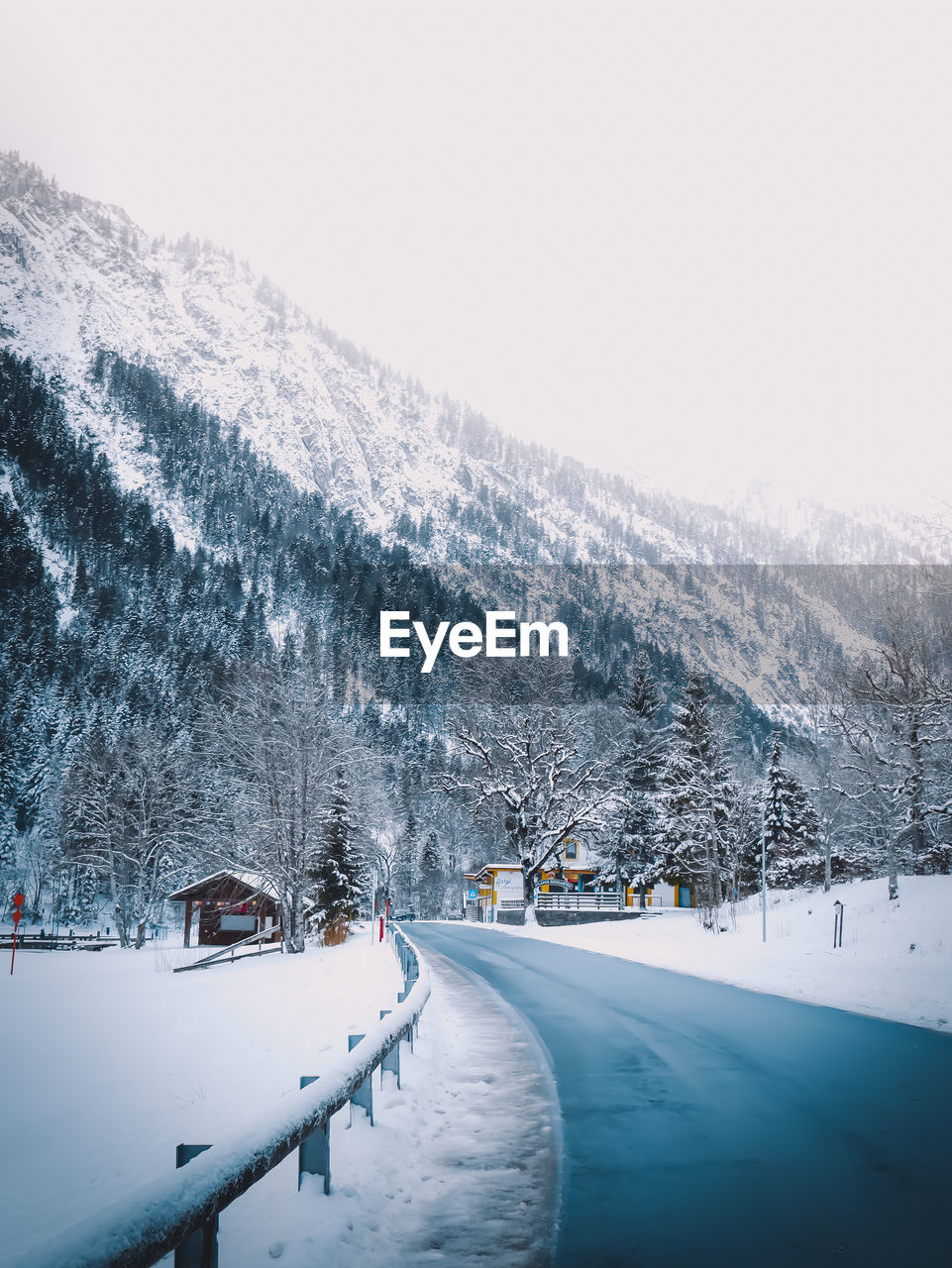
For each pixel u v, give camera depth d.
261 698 44.12
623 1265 5.30
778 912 41.75
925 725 34.16
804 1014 16.05
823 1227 5.87
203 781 55.94
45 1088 12.59
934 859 38.53
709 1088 10.11
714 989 20.66
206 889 57.25
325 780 44.25
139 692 143.12
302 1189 6.19
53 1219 7.08
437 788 69.81
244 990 27.31
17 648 156.88
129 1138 9.59
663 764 70.12
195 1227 3.72
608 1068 11.34
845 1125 8.47
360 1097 7.93
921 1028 14.38
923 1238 5.66
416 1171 7.14
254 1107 10.40
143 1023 19.83
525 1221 6.05
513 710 66.50
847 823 51.06
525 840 65.75
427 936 48.88
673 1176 7.01
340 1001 20.58
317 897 52.19
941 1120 8.63
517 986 22.00
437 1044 13.06
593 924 57.53
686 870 62.88
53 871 92.19
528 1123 8.68
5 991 29.59
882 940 25.75
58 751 119.44
